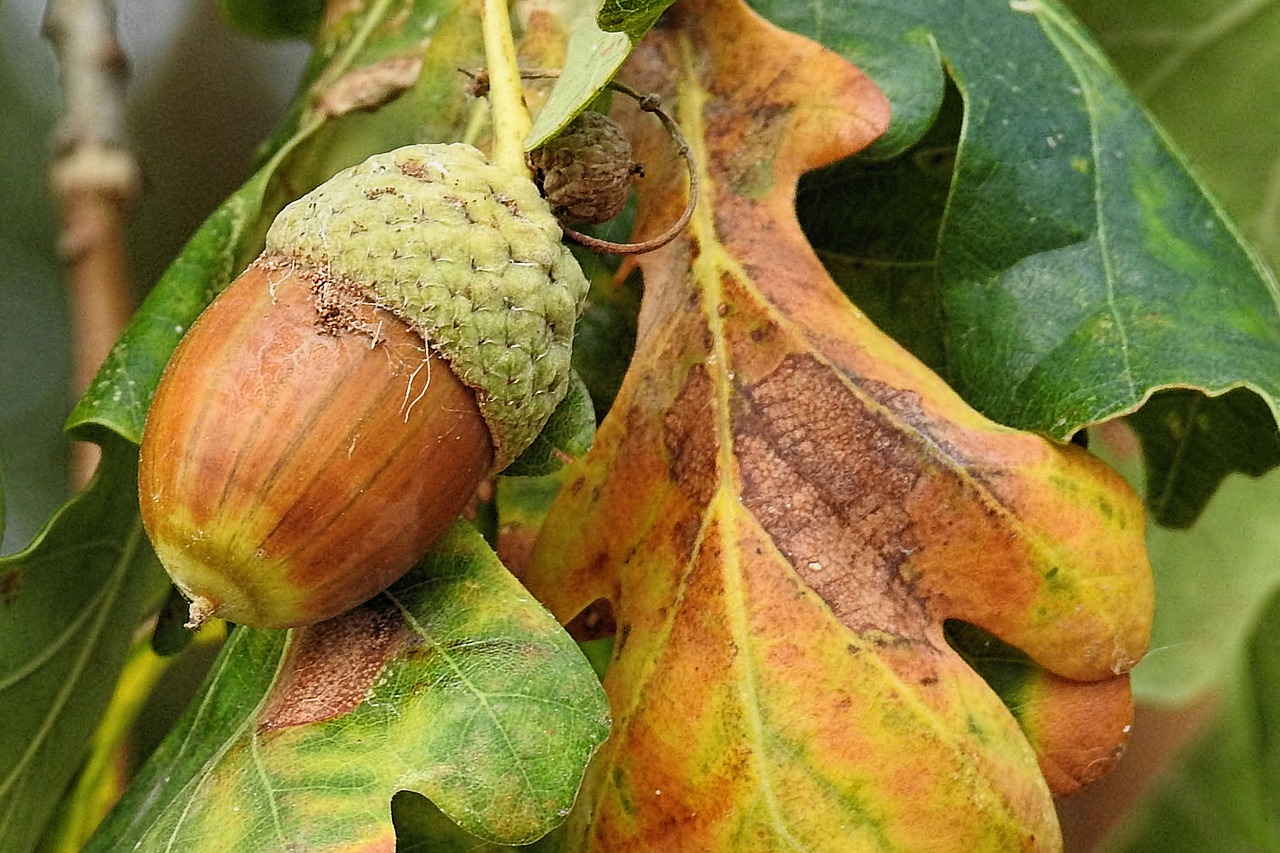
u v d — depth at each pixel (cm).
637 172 18
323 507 17
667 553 18
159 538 17
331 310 17
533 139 18
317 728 18
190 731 19
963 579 18
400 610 18
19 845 20
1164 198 19
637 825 18
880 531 18
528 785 17
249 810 17
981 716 18
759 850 18
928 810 18
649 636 18
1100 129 19
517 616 18
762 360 19
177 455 17
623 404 19
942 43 19
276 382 17
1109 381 18
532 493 20
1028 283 19
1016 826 18
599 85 18
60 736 20
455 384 17
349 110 20
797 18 19
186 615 20
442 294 17
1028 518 18
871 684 18
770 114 19
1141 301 19
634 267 19
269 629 18
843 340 19
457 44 20
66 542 19
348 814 17
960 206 19
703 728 18
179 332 19
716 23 19
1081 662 18
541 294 17
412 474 17
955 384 19
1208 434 19
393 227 17
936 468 18
